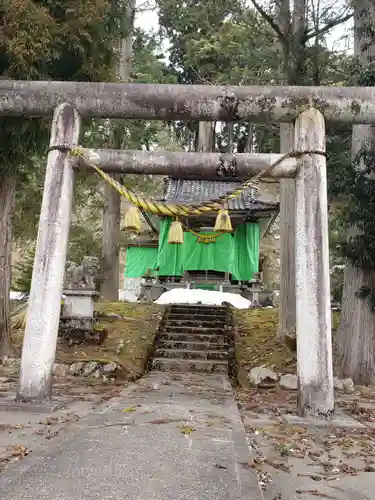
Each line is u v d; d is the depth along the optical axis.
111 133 17.38
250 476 3.36
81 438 4.16
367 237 8.88
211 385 8.20
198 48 22.38
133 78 19.14
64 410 5.70
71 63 9.03
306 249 6.02
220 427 4.80
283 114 6.45
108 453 3.73
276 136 16.95
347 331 9.44
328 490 3.42
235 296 18.36
